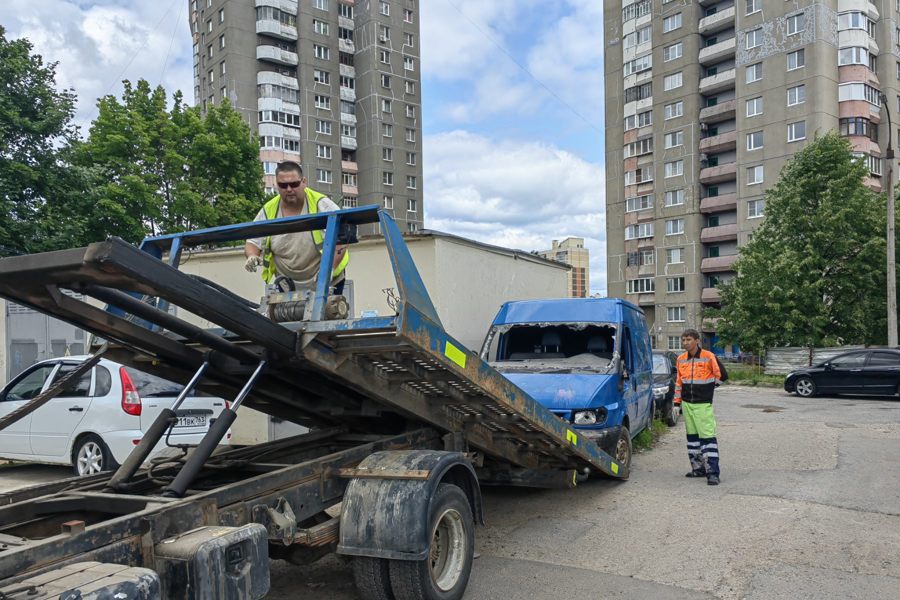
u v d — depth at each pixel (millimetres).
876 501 7234
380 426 5727
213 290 3271
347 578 5160
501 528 6457
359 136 70500
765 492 7730
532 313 9445
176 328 3635
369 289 11562
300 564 4352
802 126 47281
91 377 8711
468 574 4590
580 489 8102
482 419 5711
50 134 18000
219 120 28859
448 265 11656
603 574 5121
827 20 46844
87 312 3664
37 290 3256
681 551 5660
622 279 58625
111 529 2854
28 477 9539
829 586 4805
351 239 4316
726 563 5332
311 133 66875
